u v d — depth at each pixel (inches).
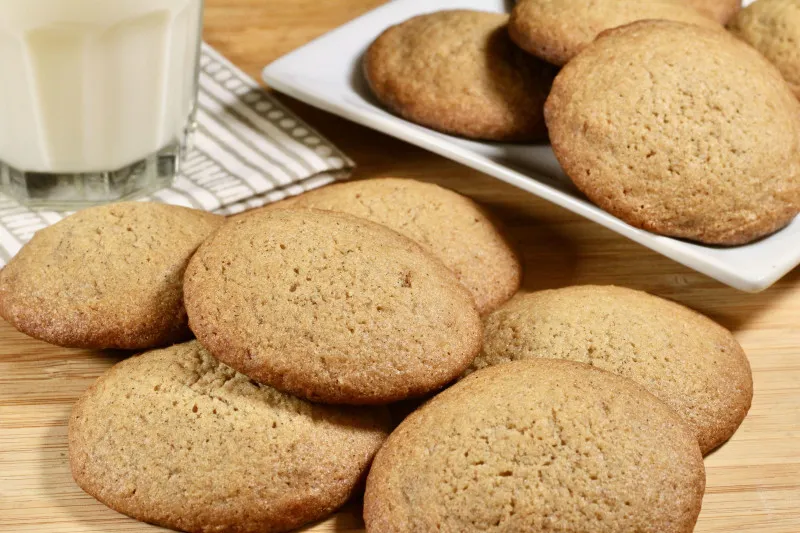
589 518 16.7
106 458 17.7
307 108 24.6
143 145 21.6
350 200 20.9
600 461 16.9
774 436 18.9
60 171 21.3
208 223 20.1
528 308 19.4
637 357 18.7
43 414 18.9
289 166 22.5
